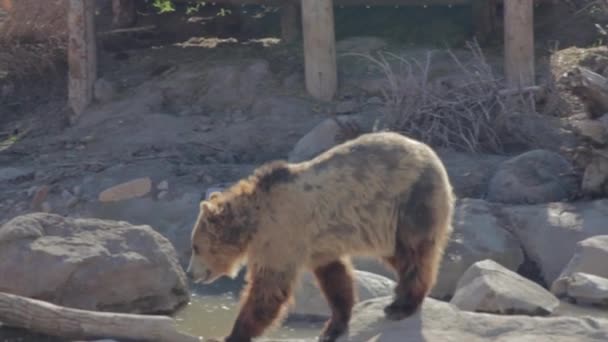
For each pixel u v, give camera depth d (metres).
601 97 12.35
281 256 8.34
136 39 19.06
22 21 18.20
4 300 9.51
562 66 15.97
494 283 10.14
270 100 15.94
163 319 9.36
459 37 17.73
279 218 8.33
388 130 14.20
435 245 8.52
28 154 15.68
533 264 11.52
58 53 18.44
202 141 15.13
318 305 10.31
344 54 15.49
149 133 15.50
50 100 17.56
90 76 16.73
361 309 9.02
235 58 17.47
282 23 18.34
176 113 16.25
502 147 14.20
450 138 14.26
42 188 13.86
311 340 8.95
